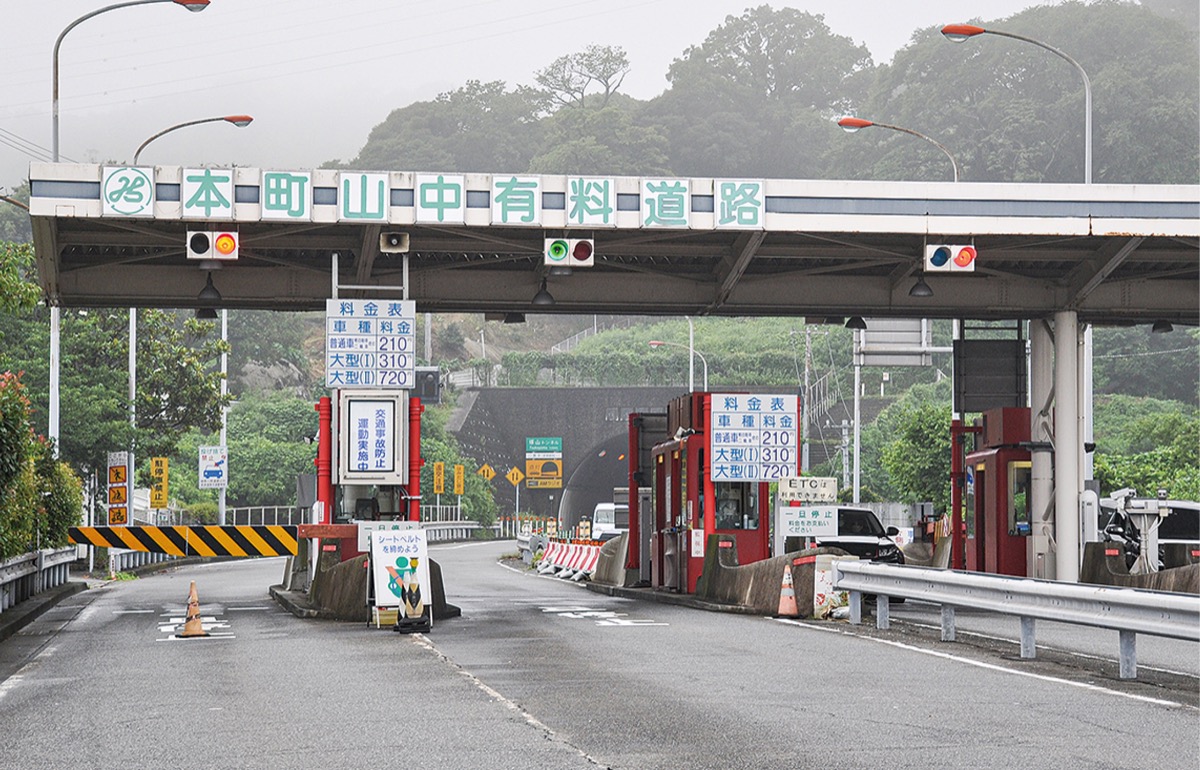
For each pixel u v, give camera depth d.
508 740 20.48
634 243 55.16
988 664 30.27
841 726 21.62
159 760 19.42
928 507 83.19
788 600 43.97
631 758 19.00
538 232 53.41
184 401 109.94
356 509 53.59
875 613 47.88
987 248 55.72
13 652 36.47
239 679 28.55
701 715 22.73
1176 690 26.30
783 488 50.72
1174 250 57.75
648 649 33.69
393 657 32.44
